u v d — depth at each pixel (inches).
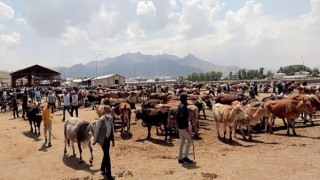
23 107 1056.2
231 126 605.6
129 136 682.8
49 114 617.3
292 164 428.1
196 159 480.7
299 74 6633.9
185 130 451.2
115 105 821.2
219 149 548.4
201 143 604.7
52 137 701.3
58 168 466.9
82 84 3769.7
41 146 615.5
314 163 428.8
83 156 526.9
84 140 477.4
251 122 634.8
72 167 468.1
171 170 425.4
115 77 3786.9
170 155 518.0
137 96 1524.4
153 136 677.9
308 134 652.1
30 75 3262.8
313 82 3193.9
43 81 3523.6
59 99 1343.5
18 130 818.8
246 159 466.6
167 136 677.9
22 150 596.7
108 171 402.9
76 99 920.3
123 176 411.8
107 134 405.1
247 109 637.9
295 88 1718.8
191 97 992.2
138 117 654.5
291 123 698.8
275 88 1941.4
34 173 452.1
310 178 367.9
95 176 420.5
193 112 657.6
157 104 824.3
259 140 617.3
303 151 502.0
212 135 679.7
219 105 644.1
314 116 869.8
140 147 580.4
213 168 426.0
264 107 689.6
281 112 668.1
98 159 507.2
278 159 458.3
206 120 889.5
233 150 535.5
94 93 1557.6
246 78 7091.5
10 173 458.3
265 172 397.4
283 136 644.1
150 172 422.9
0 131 816.3
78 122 490.9
